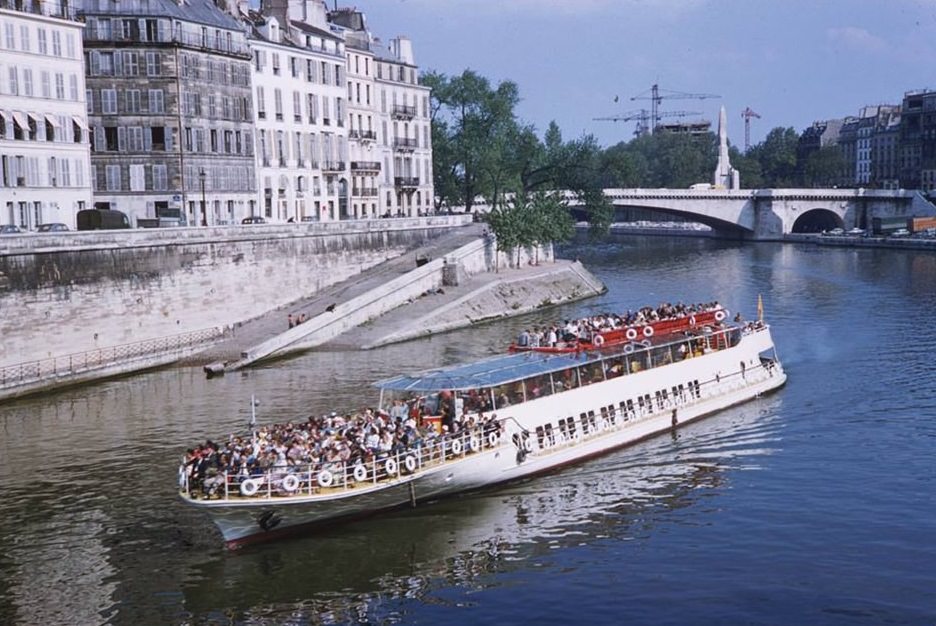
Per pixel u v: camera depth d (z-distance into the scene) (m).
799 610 33.97
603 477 47.94
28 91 77.06
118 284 71.94
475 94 143.75
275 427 44.56
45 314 66.38
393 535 41.03
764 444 52.16
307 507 39.69
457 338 83.94
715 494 45.06
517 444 46.88
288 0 111.19
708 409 57.97
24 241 64.75
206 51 95.19
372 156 124.94
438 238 110.69
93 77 90.62
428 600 35.50
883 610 33.78
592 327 58.59
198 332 78.62
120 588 36.50
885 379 64.38
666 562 38.06
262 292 86.06
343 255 96.19
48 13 79.88
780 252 159.12
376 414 45.75
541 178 147.12
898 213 185.38
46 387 65.12
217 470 39.09
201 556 39.09
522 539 40.62
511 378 48.16
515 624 33.69
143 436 54.22
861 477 46.34
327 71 114.81
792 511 42.56
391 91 130.62
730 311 93.19
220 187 97.50
